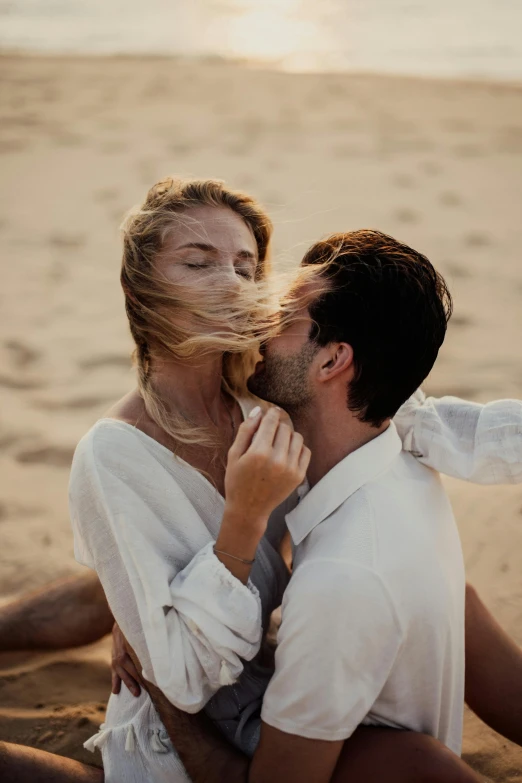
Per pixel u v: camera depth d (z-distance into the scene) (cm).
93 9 2164
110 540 165
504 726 206
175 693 155
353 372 162
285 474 153
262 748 158
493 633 205
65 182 802
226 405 202
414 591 157
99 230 683
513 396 425
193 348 172
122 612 165
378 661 153
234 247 175
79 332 505
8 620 243
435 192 795
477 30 1927
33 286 575
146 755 176
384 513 161
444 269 614
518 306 552
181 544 168
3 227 688
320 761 154
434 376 450
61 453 367
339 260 163
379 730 166
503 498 324
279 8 2342
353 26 2053
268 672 189
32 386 434
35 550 301
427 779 157
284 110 1117
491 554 292
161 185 181
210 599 154
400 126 1045
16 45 1698
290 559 218
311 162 885
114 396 425
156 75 1327
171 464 172
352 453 167
